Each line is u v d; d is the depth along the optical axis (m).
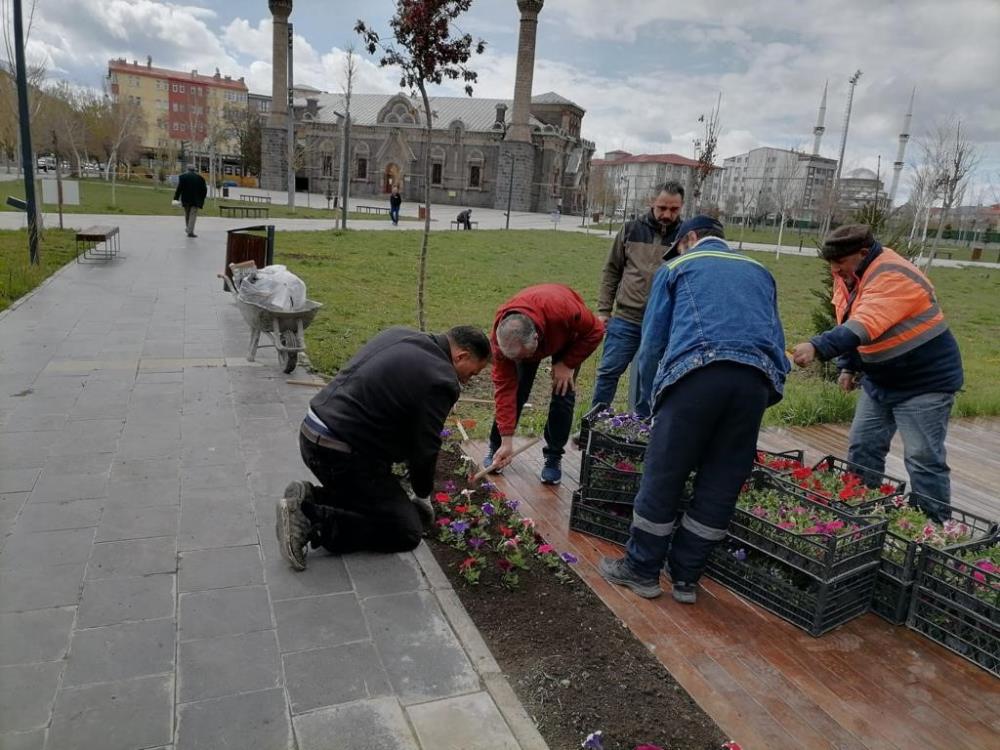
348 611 2.88
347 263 15.83
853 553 2.97
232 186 66.25
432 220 38.00
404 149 63.84
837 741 2.37
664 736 2.33
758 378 2.88
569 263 21.00
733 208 61.62
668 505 3.06
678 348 2.95
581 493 3.73
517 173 61.50
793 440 5.88
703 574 3.43
